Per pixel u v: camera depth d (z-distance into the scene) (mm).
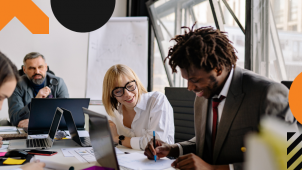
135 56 3312
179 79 3000
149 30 3385
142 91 1614
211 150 1123
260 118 859
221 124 1003
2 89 820
